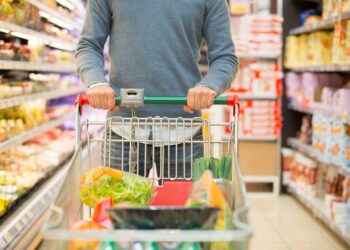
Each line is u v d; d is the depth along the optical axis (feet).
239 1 16.51
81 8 15.02
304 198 14.14
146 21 6.25
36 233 8.27
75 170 4.97
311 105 14.17
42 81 12.41
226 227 4.29
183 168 6.02
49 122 12.68
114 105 5.49
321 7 16.16
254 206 14.94
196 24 6.42
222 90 5.93
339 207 11.31
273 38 15.58
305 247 11.26
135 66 6.32
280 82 15.79
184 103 5.60
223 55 6.37
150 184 5.16
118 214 3.70
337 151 11.51
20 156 10.93
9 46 9.89
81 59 6.10
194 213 3.70
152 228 3.70
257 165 16.11
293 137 16.65
